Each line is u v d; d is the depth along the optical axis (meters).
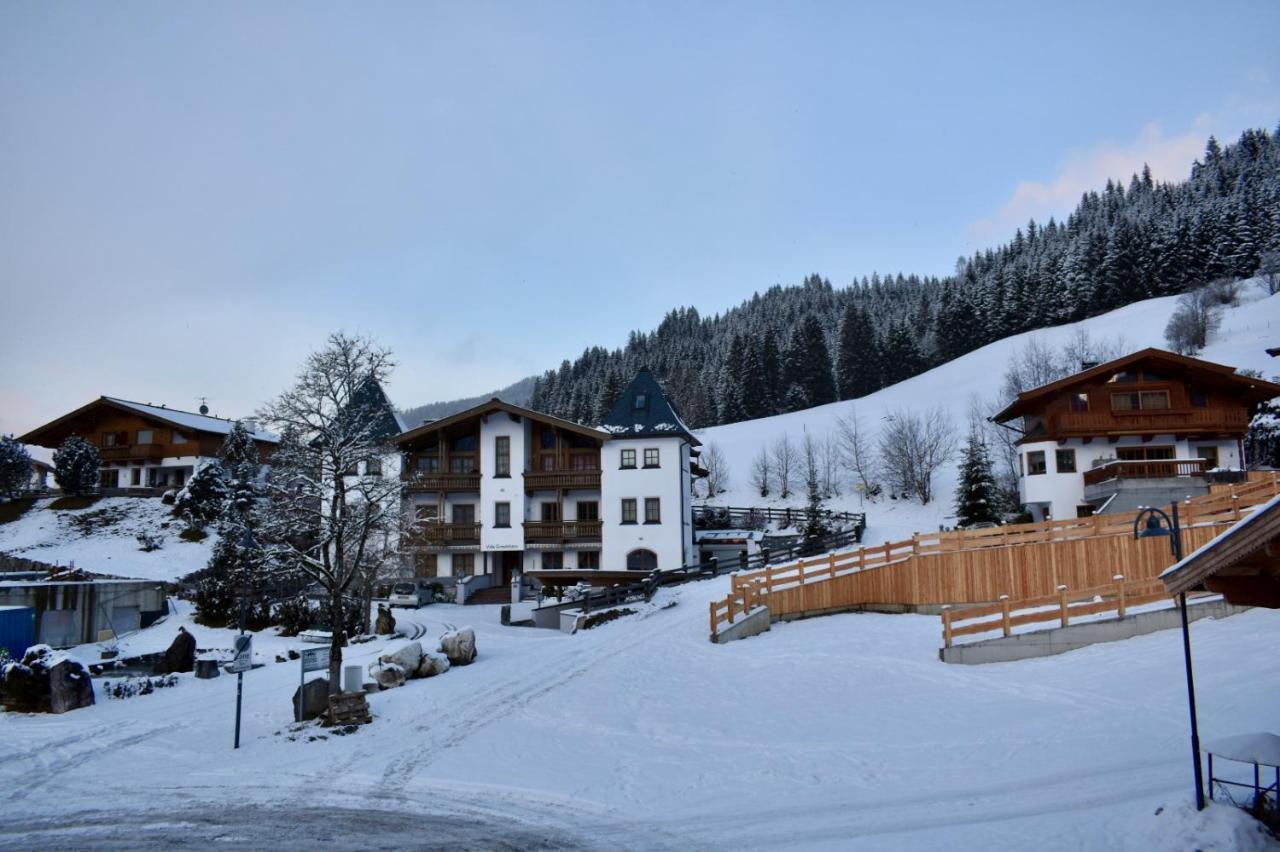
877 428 91.00
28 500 56.69
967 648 22.83
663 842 12.14
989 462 51.38
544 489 50.12
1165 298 109.12
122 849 12.55
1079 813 11.62
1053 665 21.31
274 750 18.61
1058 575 28.05
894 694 20.61
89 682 23.61
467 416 49.81
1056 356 90.00
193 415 70.94
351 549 28.27
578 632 33.16
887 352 120.75
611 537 48.56
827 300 195.88
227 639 33.84
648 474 48.91
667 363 156.88
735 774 15.49
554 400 152.50
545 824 13.23
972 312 124.19
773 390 119.12
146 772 17.06
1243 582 10.44
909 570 30.56
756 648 27.45
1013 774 13.96
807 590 32.06
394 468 45.44
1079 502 46.09
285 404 24.27
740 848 11.66
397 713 21.44
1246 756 9.86
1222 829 9.88
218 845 12.63
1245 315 92.25
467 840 12.59
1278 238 106.69
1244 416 44.44
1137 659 20.31
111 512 54.22
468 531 49.56
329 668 21.84
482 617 40.25
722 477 83.69
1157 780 12.62
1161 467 42.47
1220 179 144.62
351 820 13.73
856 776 14.82
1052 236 163.50
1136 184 185.88
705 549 55.62
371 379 25.28
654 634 30.78
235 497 50.12
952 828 11.65
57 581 36.97
